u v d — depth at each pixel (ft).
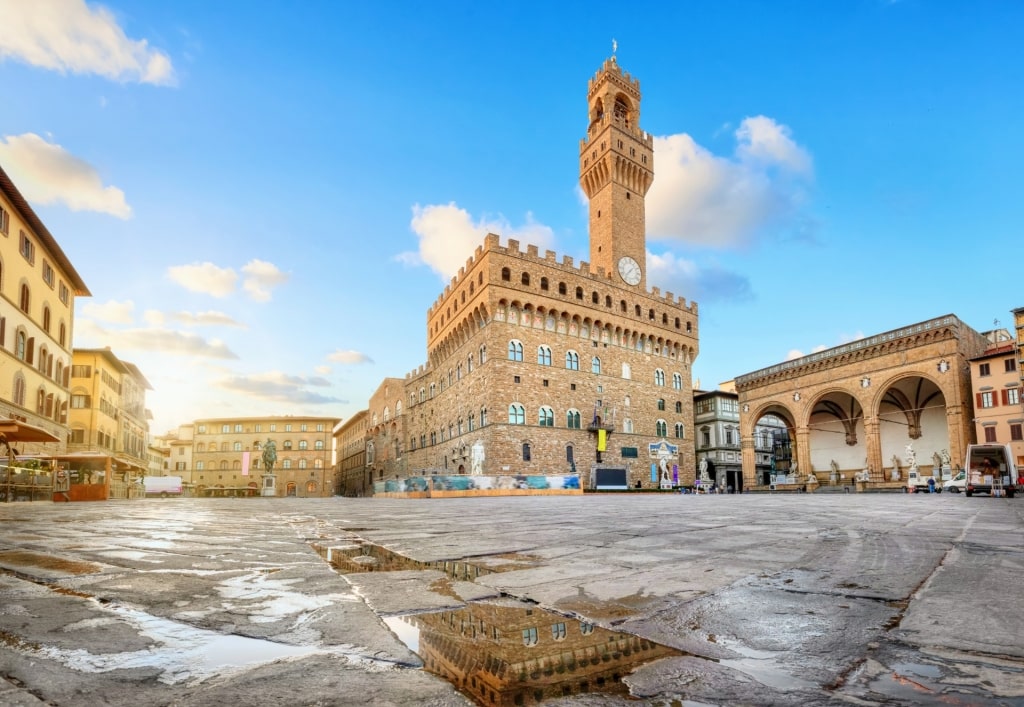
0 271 148.66
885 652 11.41
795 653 11.35
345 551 27.58
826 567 21.81
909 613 14.53
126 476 219.20
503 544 30.37
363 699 8.78
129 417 316.40
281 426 492.54
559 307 242.17
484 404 227.61
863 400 228.02
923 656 11.17
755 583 18.66
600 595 16.81
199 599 15.99
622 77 283.38
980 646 11.75
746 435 272.92
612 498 142.72
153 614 14.17
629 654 11.28
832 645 11.88
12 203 154.71
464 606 15.38
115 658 10.70
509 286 231.50
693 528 39.60
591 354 250.98
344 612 14.43
